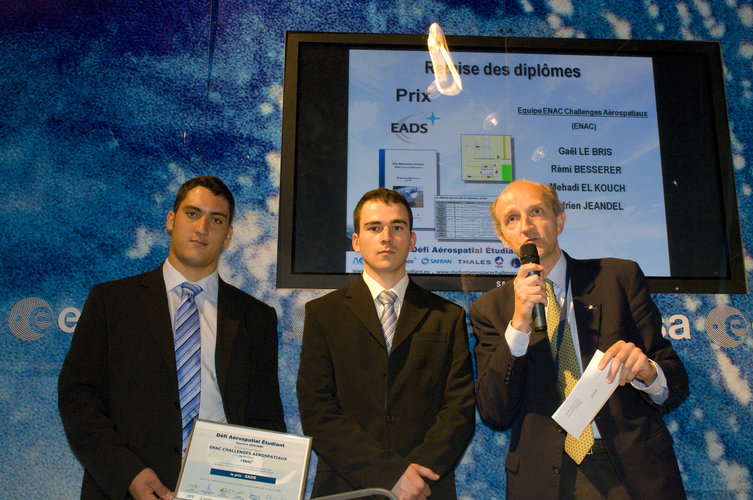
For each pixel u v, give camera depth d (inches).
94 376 83.0
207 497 70.3
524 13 119.0
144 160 109.6
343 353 87.6
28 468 97.2
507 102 114.6
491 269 107.2
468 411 83.8
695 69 117.7
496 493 99.0
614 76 116.6
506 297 91.7
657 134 114.4
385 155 111.3
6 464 97.0
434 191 110.1
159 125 111.0
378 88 114.2
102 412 81.0
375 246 93.2
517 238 92.4
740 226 111.3
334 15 117.2
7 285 103.7
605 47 117.9
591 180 111.7
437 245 107.8
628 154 113.3
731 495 100.9
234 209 103.1
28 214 106.3
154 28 115.0
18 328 102.1
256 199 108.8
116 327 85.6
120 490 74.5
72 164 108.6
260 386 90.4
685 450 102.2
